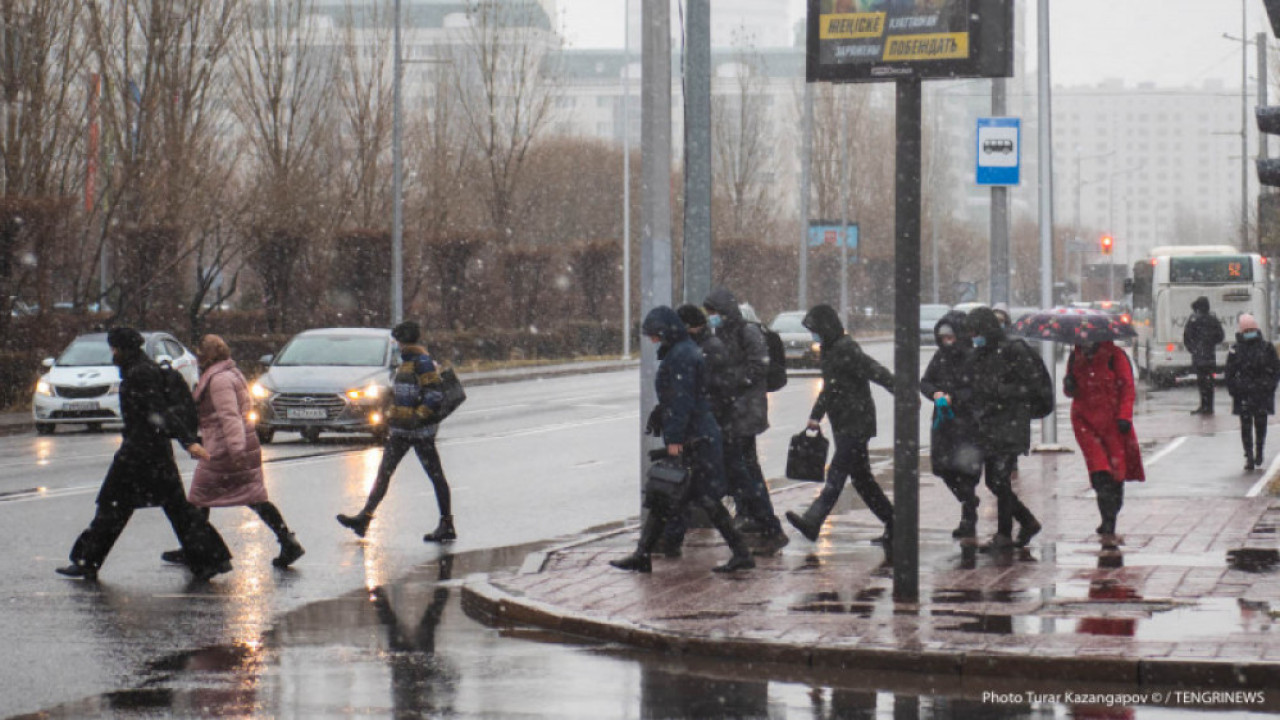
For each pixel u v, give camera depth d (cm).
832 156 14888
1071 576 1894
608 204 14975
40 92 6103
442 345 8606
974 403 2208
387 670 1467
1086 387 2294
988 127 3709
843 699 1334
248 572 2116
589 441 4316
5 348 5750
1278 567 1953
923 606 1689
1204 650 1416
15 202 5628
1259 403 3256
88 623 1727
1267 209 6956
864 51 1678
